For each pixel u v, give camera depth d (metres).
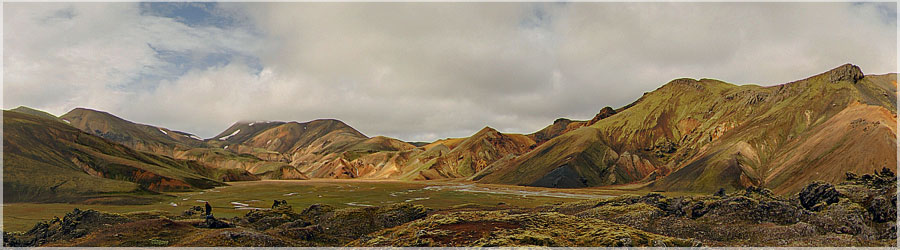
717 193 93.62
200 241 65.69
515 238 57.91
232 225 79.81
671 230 74.00
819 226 68.81
